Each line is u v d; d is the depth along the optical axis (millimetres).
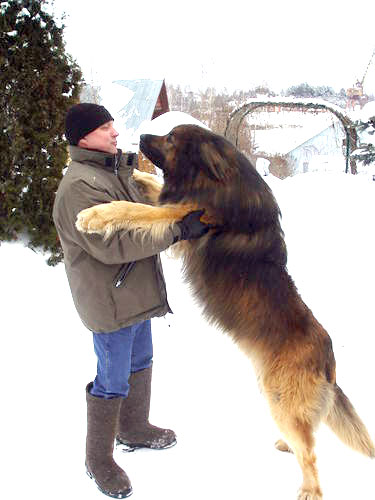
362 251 6684
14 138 5395
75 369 3949
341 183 10570
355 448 2803
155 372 4027
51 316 4699
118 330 2678
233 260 2783
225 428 3344
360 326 4750
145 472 2916
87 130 2596
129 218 2516
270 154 26625
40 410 3404
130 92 15625
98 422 2734
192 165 2809
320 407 2717
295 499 2699
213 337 4641
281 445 3127
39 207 5566
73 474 2848
